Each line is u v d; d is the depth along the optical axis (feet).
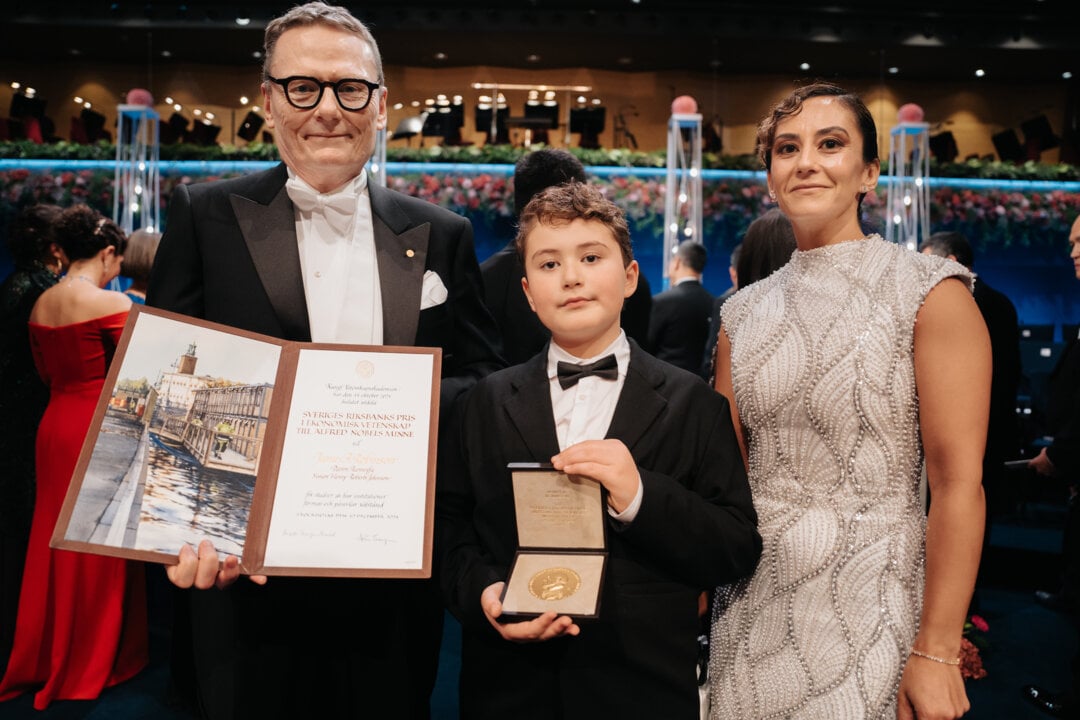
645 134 34.50
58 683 10.25
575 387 4.68
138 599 11.16
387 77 33.94
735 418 5.23
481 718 4.53
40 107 30.81
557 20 29.53
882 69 33.27
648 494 4.21
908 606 4.39
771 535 4.66
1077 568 10.46
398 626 5.04
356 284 5.19
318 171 4.99
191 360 4.35
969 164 28.71
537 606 3.99
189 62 33.12
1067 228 28.81
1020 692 11.09
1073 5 28.53
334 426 4.49
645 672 4.38
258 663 4.81
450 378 5.55
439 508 4.94
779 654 4.55
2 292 11.24
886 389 4.40
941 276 4.38
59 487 10.39
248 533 4.25
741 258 7.54
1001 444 11.80
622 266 4.67
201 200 5.22
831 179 4.56
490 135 32.12
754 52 31.78
